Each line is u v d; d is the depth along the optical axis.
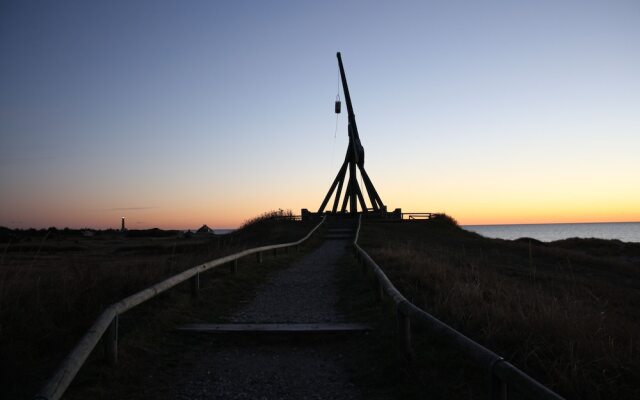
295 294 11.83
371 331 7.77
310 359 6.86
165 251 32.69
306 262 19.41
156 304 9.05
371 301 9.98
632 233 192.75
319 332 7.72
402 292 10.15
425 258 15.97
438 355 6.11
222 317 9.15
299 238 30.59
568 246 40.81
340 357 6.89
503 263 22.58
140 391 5.51
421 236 35.59
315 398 5.37
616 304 12.89
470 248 29.73
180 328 7.85
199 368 6.39
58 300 7.67
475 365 5.67
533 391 3.35
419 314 5.59
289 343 7.63
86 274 9.06
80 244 42.41
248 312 9.70
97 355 6.15
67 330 6.87
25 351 6.07
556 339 5.92
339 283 13.36
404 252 16.92
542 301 7.80
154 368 6.26
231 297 11.16
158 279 10.48
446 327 5.04
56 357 6.20
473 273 12.46
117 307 6.18
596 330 6.23
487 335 6.30
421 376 5.57
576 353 5.43
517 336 6.19
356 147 46.25
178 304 9.23
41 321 6.81
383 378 5.81
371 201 46.84
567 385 4.88
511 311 7.17
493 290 9.34
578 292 13.19
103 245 41.69
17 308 6.89
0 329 6.21
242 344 7.57
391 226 40.66
